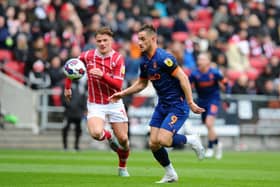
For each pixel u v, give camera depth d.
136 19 71.12
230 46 71.38
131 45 67.62
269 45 76.06
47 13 65.19
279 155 52.16
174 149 61.59
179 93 24.83
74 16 67.19
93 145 60.34
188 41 67.88
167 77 24.62
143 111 61.59
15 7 64.12
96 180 25.47
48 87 59.69
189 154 51.97
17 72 61.09
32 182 24.44
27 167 32.97
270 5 81.38
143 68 25.09
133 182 24.64
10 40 61.06
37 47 59.84
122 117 26.83
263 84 68.38
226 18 76.62
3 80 58.59
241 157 48.25
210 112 45.81
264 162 41.47
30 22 63.50
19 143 57.53
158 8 76.25
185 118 24.98
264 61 74.25
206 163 39.62
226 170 33.50
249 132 65.31
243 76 66.31
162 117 25.05
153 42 24.67
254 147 65.69
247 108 65.25
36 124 59.31
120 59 26.59
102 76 25.84
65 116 53.56
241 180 26.89
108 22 67.94
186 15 75.88
